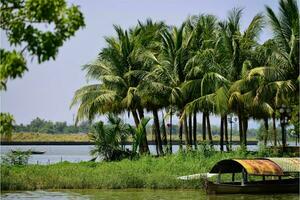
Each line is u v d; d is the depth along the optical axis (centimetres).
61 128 18875
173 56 4591
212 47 4578
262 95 3981
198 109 4591
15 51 943
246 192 2986
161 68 4544
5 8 1035
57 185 3222
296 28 3825
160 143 4897
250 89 4125
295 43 3812
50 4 990
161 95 4616
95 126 4516
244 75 4088
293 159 3120
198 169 3631
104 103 4588
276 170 2967
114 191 3133
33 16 999
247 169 2903
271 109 4316
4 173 3394
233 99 4300
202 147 4122
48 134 16712
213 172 3212
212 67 4328
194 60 4356
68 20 1002
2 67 936
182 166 3712
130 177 3275
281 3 3906
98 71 4734
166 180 3250
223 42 4334
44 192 3072
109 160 4475
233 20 4591
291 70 3944
